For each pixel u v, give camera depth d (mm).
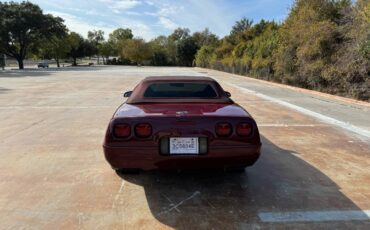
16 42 53406
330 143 6004
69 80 22469
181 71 39469
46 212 3268
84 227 2982
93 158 4992
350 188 3893
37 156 5086
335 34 14633
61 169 4496
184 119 3428
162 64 80688
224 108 3857
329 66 14352
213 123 3438
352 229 2965
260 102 11625
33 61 99250
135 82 20750
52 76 27422
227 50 43750
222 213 3260
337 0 16625
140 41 80250
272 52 22453
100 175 4270
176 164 3441
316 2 16828
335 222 3086
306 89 16141
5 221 3090
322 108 10305
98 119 8180
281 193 3746
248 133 3494
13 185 3934
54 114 8898
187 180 4121
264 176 4281
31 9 53438
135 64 82062
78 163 4754
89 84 19109
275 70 21156
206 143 3439
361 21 12766
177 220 3115
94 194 3691
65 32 58281
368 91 11930
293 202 3512
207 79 4703
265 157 5105
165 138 3416
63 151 5367
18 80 22375
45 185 3938
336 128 7320
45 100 11828
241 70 30828
